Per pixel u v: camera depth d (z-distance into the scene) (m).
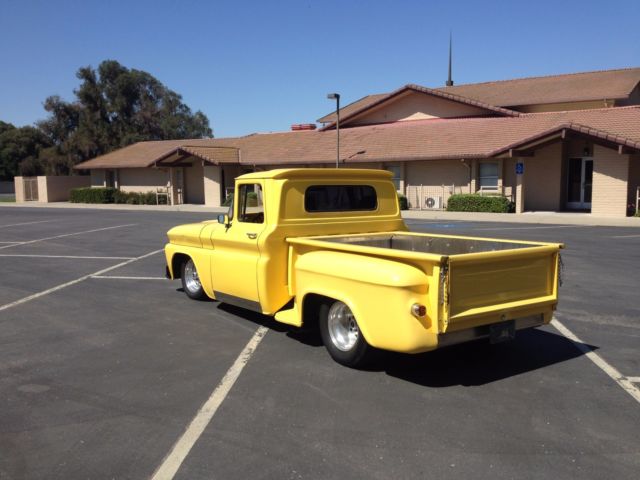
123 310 8.12
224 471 3.70
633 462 3.76
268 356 6.00
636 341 6.42
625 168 21.23
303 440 4.11
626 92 26.69
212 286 7.50
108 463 3.82
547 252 5.45
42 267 12.08
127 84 60.53
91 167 41.03
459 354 6.00
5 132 69.06
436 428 4.27
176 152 34.59
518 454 3.88
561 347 6.22
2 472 3.72
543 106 29.31
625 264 11.24
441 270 4.69
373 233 7.09
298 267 5.94
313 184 6.60
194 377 5.41
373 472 3.66
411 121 32.38
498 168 25.72
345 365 5.63
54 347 6.42
